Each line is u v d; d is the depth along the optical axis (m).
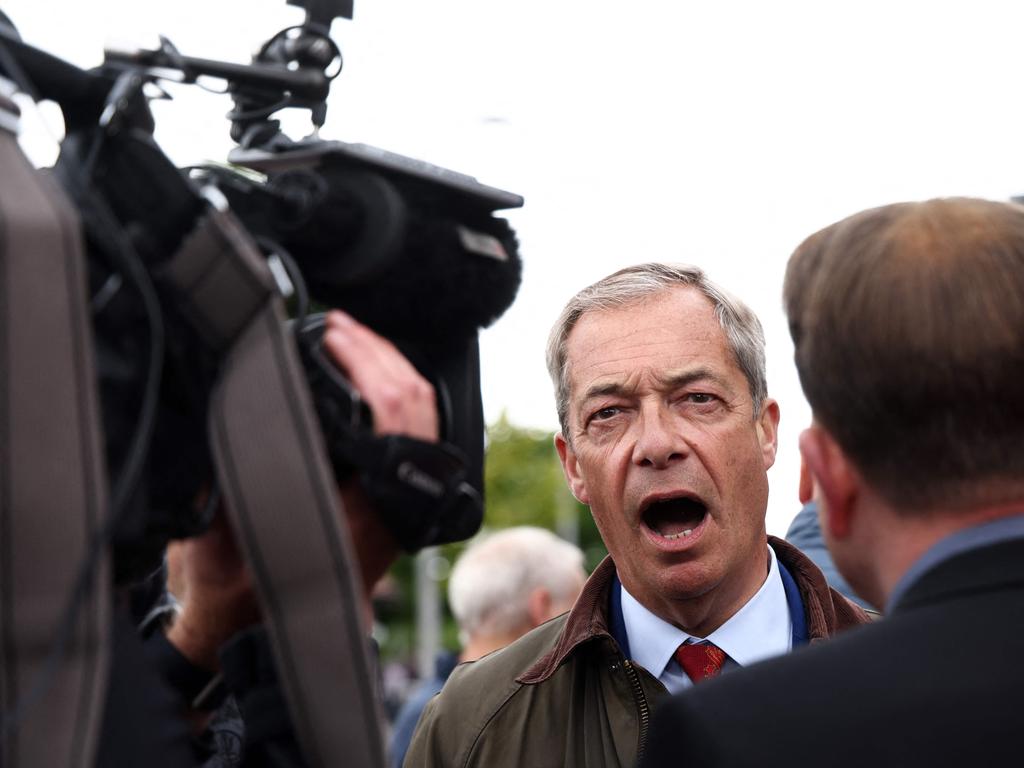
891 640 1.24
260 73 1.48
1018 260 1.27
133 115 1.37
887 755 1.16
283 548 1.27
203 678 1.53
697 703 1.25
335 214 1.39
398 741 5.29
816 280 1.36
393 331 1.48
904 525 1.32
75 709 1.12
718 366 2.51
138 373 1.28
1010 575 1.24
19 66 1.34
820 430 1.40
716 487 2.49
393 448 1.34
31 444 1.12
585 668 2.53
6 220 1.12
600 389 2.54
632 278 2.61
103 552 1.15
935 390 1.25
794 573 2.65
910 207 1.36
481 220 1.50
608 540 2.58
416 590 35.38
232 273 1.29
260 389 1.28
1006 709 1.16
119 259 1.28
